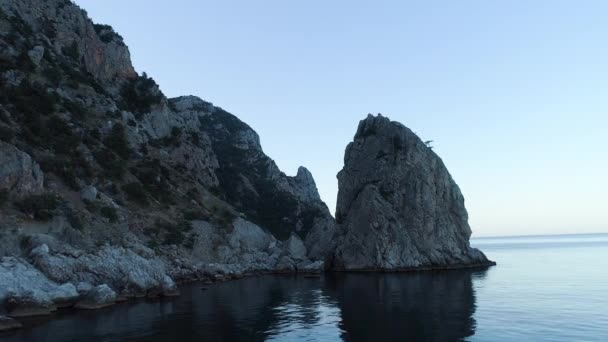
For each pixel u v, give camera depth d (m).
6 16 99.06
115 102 113.50
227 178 156.88
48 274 49.41
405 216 107.25
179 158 121.88
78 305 46.75
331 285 70.69
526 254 168.12
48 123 84.62
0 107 76.44
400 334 32.84
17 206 59.94
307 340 31.75
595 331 32.56
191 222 95.94
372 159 116.25
